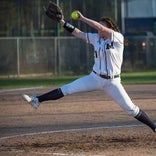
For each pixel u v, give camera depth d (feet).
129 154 72.49
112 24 77.97
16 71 238.48
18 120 106.32
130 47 263.90
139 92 156.15
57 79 218.59
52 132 91.66
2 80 219.00
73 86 77.41
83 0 271.69
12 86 185.06
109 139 83.92
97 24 75.41
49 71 243.81
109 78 76.59
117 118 106.73
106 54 75.77
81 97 146.10
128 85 181.16
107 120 104.22
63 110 120.06
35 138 86.12
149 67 267.18
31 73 240.94
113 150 75.31
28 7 275.39
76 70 247.09
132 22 307.78
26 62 240.53
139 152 73.82
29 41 241.35
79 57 248.32
